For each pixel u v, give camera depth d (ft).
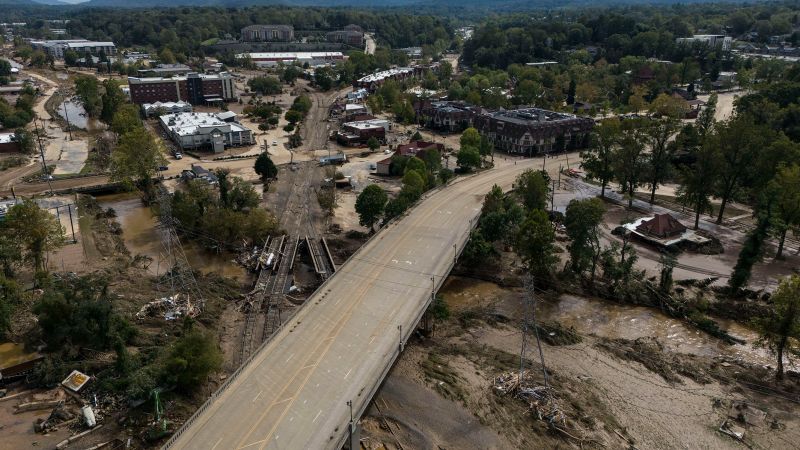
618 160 635.25
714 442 290.15
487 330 395.75
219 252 517.96
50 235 450.30
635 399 322.75
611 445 287.07
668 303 418.72
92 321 341.21
